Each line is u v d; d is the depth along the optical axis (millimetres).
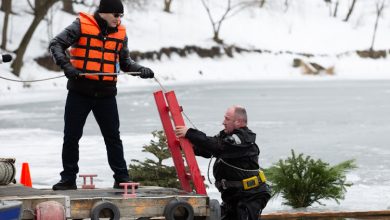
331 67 187875
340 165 23688
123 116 62344
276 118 60750
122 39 17094
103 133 17609
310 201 23547
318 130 51188
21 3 153625
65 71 16422
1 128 54094
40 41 138625
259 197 16812
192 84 133125
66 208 14461
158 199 15414
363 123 56406
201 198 15781
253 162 16859
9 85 113688
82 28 16625
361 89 111625
